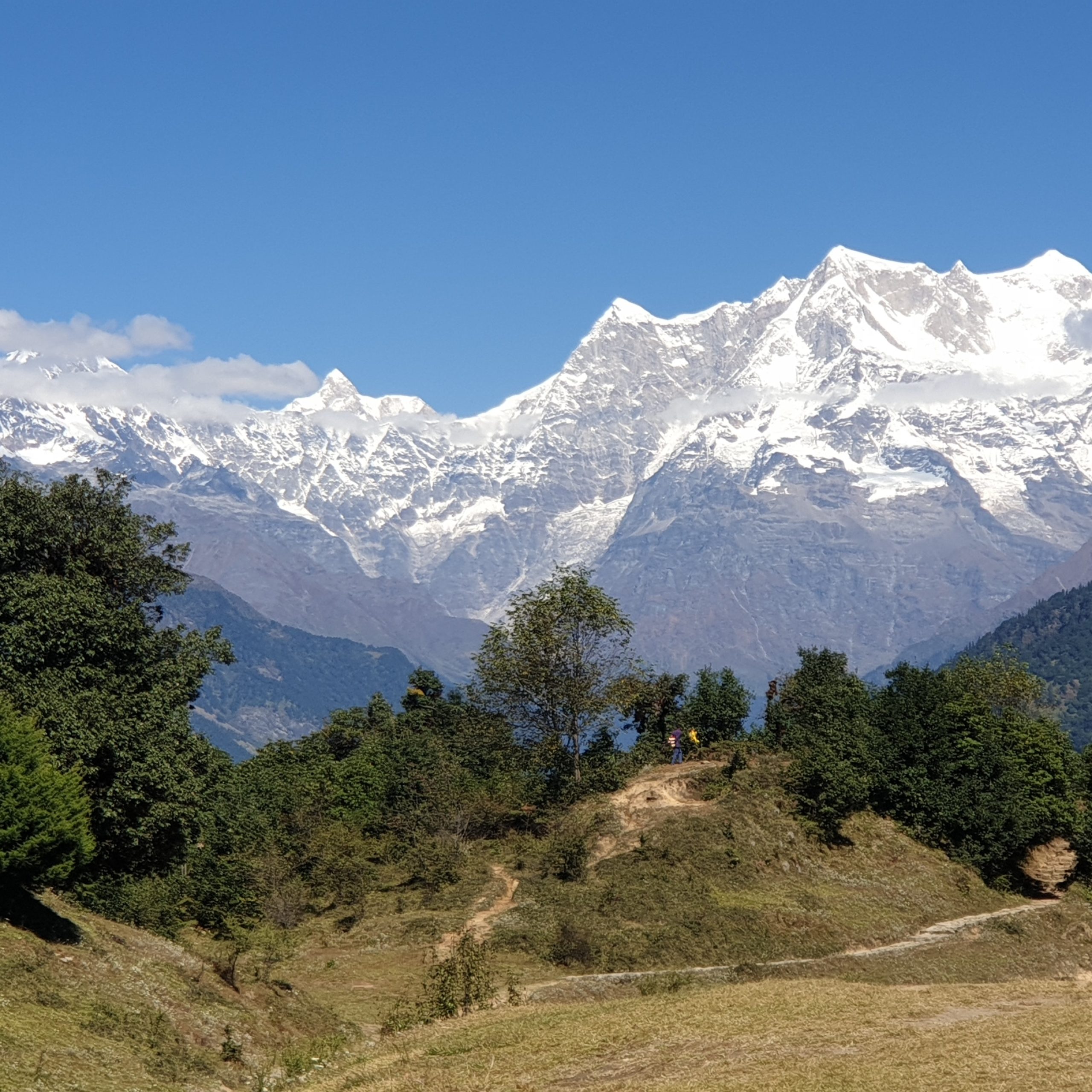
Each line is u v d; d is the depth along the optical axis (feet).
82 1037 127.54
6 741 150.61
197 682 206.80
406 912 252.21
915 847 312.91
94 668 186.19
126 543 221.46
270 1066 138.41
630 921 240.32
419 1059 129.49
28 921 154.10
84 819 154.61
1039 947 263.29
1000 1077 105.19
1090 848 320.50
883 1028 126.11
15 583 188.44
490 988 164.96
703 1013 137.18
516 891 259.39
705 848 279.69
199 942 207.92
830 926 253.03
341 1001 190.49
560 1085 115.85
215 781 219.41
